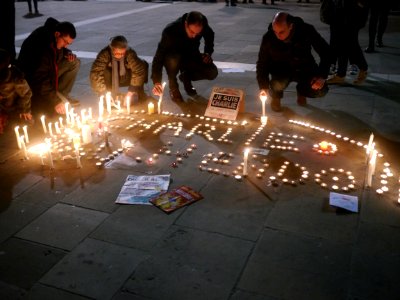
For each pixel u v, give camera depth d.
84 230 3.66
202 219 3.76
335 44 7.14
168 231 3.61
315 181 4.32
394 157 4.78
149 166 4.72
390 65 8.50
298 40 5.70
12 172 4.67
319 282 3.01
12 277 3.14
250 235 3.54
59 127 5.86
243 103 6.13
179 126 5.78
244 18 14.80
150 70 8.66
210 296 2.91
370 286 2.96
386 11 9.73
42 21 15.06
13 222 3.79
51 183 4.43
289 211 3.85
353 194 4.09
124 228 3.67
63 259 3.31
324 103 6.54
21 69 5.94
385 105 6.37
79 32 12.84
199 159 4.86
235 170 4.58
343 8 6.81
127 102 6.26
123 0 21.25
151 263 3.24
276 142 5.23
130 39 11.65
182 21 6.29
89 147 5.21
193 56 6.74
